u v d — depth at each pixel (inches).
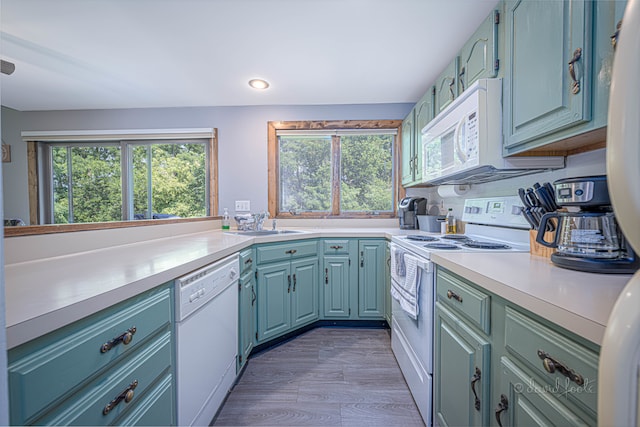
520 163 48.1
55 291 25.0
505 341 29.4
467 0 54.3
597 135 34.4
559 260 35.6
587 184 33.0
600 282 28.5
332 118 108.0
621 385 12.3
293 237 80.4
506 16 46.4
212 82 89.0
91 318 24.2
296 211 111.2
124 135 109.0
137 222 60.0
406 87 92.9
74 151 115.1
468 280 36.7
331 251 89.4
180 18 59.1
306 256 85.6
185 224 79.7
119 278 29.6
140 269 34.0
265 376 64.3
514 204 58.1
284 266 78.7
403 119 107.0
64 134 109.7
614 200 12.4
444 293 44.2
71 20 59.6
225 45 69.0
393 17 58.9
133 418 28.7
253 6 55.7
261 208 109.0
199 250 49.8
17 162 111.2
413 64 77.9
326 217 109.9
